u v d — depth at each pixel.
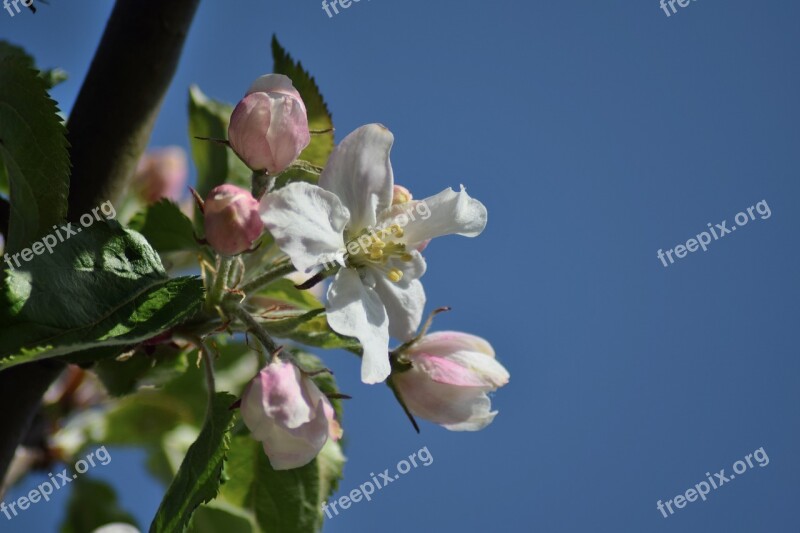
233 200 0.38
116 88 0.41
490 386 0.40
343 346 0.40
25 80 0.37
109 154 0.41
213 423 0.38
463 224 0.40
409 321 0.40
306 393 0.38
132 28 0.41
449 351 0.41
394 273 0.39
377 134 0.39
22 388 0.40
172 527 0.37
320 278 0.39
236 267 0.40
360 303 0.39
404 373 0.41
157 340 0.39
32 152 0.38
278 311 0.40
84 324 0.37
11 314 0.36
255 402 0.37
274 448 0.37
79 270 0.37
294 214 0.38
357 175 0.39
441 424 0.41
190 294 0.38
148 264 0.38
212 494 0.37
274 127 0.39
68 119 0.41
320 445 0.37
